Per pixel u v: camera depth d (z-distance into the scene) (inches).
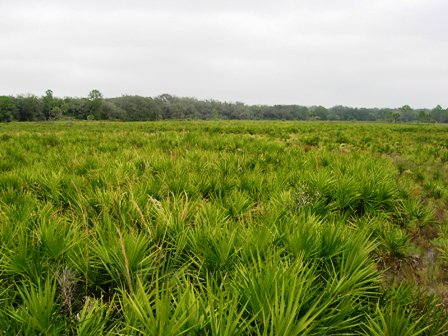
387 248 133.6
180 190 171.2
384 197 179.3
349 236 106.3
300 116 6053.2
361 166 239.8
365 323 79.3
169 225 114.7
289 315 62.0
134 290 87.4
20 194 160.6
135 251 93.4
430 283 123.8
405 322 72.8
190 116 5083.7
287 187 188.4
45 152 361.1
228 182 186.1
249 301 73.0
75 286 89.4
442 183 256.1
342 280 78.0
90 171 219.0
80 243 104.8
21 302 89.5
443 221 181.2
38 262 93.6
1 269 95.2
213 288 88.4
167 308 63.6
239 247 99.9
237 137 503.8
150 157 271.3
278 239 107.1
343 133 776.3
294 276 73.0
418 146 519.5
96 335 68.1
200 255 101.0
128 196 143.9
